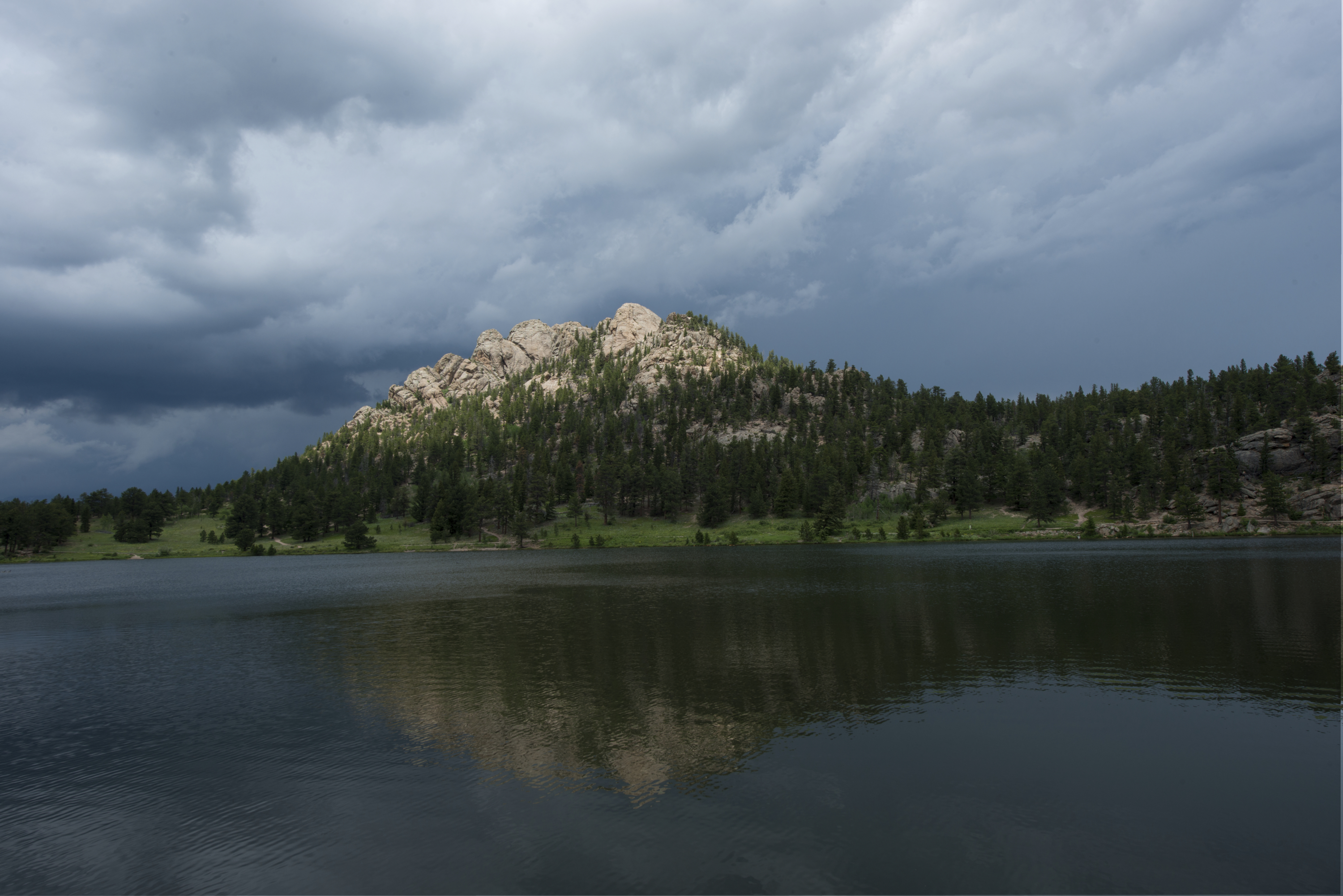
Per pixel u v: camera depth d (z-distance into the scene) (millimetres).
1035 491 195875
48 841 21484
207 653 51875
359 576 125188
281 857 20125
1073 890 17594
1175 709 31812
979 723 30141
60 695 39531
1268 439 199500
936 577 93875
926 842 19969
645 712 32594
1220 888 17688
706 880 18156
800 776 24766
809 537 198875
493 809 22641
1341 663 39562
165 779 26078
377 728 31297
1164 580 81375
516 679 39656
